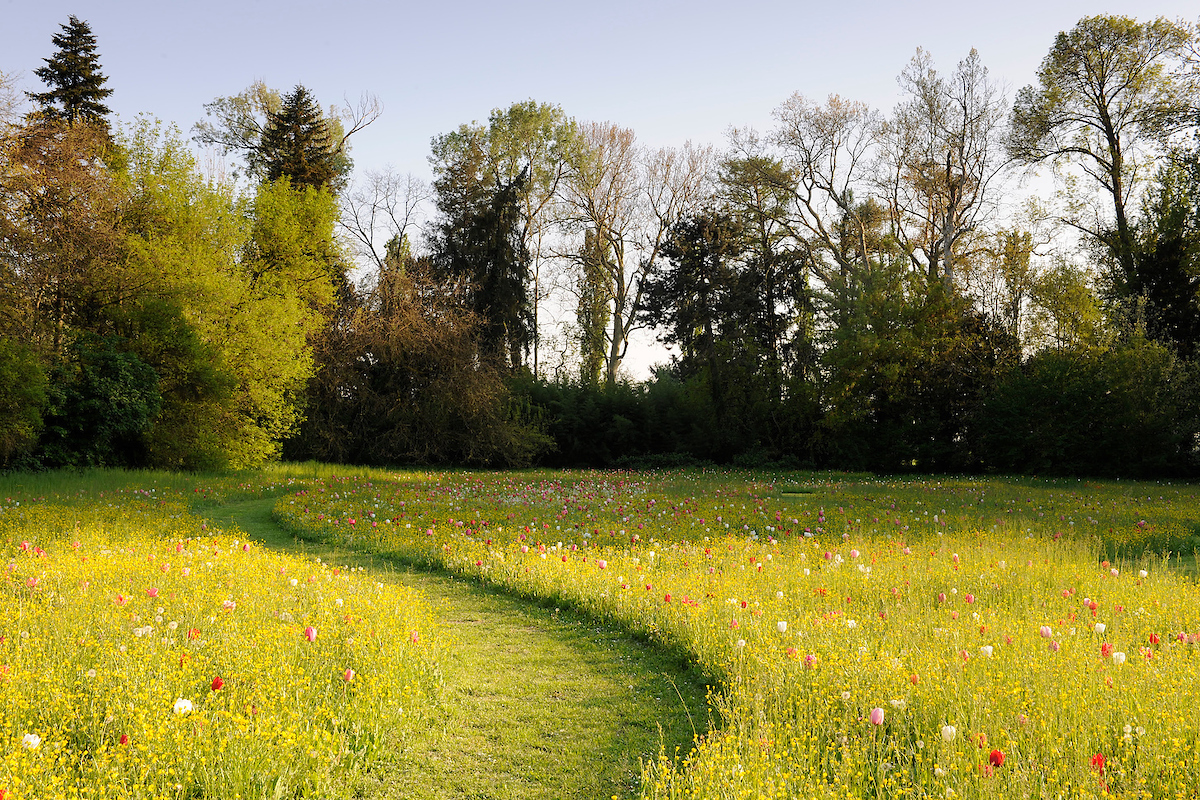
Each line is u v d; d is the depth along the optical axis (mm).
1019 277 36531
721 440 38938
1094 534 13148
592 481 25875
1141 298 32281
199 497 18656
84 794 3721
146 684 4875
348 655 5914
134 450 25188
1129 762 4098
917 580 8805
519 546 11305
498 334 41062
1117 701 4773
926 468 35500
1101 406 30797
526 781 4676
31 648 5500
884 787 4023
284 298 29875
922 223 40094
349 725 4922
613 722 5590
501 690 6230
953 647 5930
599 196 45438
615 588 8711
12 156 22359
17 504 14305
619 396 40344
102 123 32188
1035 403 32250
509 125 46250
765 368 39188
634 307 44062
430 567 11070
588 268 46188
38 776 3750
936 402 35812
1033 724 4473
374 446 35469
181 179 27922
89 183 23969
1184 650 6008
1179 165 33719
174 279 26625
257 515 16875
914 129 37062
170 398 26062
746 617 7105
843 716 4812
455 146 46250
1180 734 4367
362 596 7887
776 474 33000
